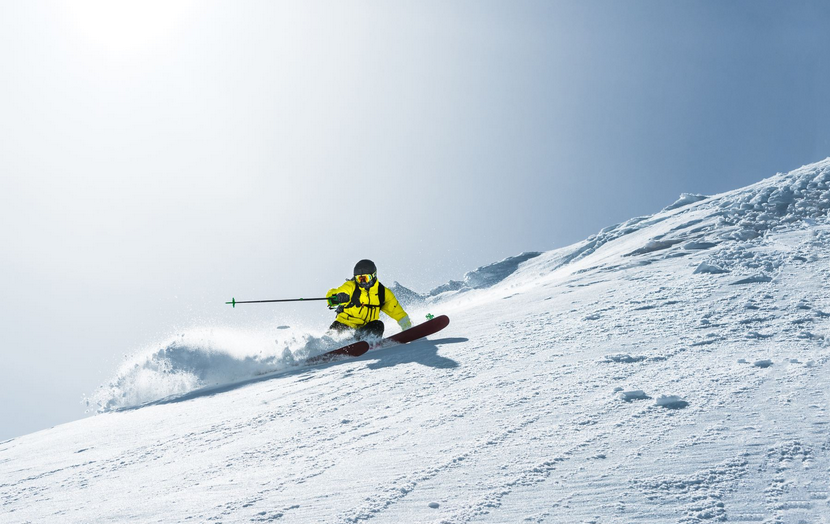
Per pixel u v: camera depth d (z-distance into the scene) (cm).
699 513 213
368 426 379
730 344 438
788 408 299
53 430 655
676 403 328
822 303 521
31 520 306
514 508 234
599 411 334
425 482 271
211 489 306
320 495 272
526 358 488
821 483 225
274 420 441
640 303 626
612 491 238
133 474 371
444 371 492
